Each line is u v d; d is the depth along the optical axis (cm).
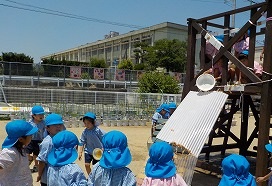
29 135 361
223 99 576
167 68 4906
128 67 5253
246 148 862
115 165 314
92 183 336
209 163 796
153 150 323
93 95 1867
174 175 323
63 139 346
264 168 539
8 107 1731
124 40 7800
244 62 616
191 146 532
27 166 366
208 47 684
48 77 3031
